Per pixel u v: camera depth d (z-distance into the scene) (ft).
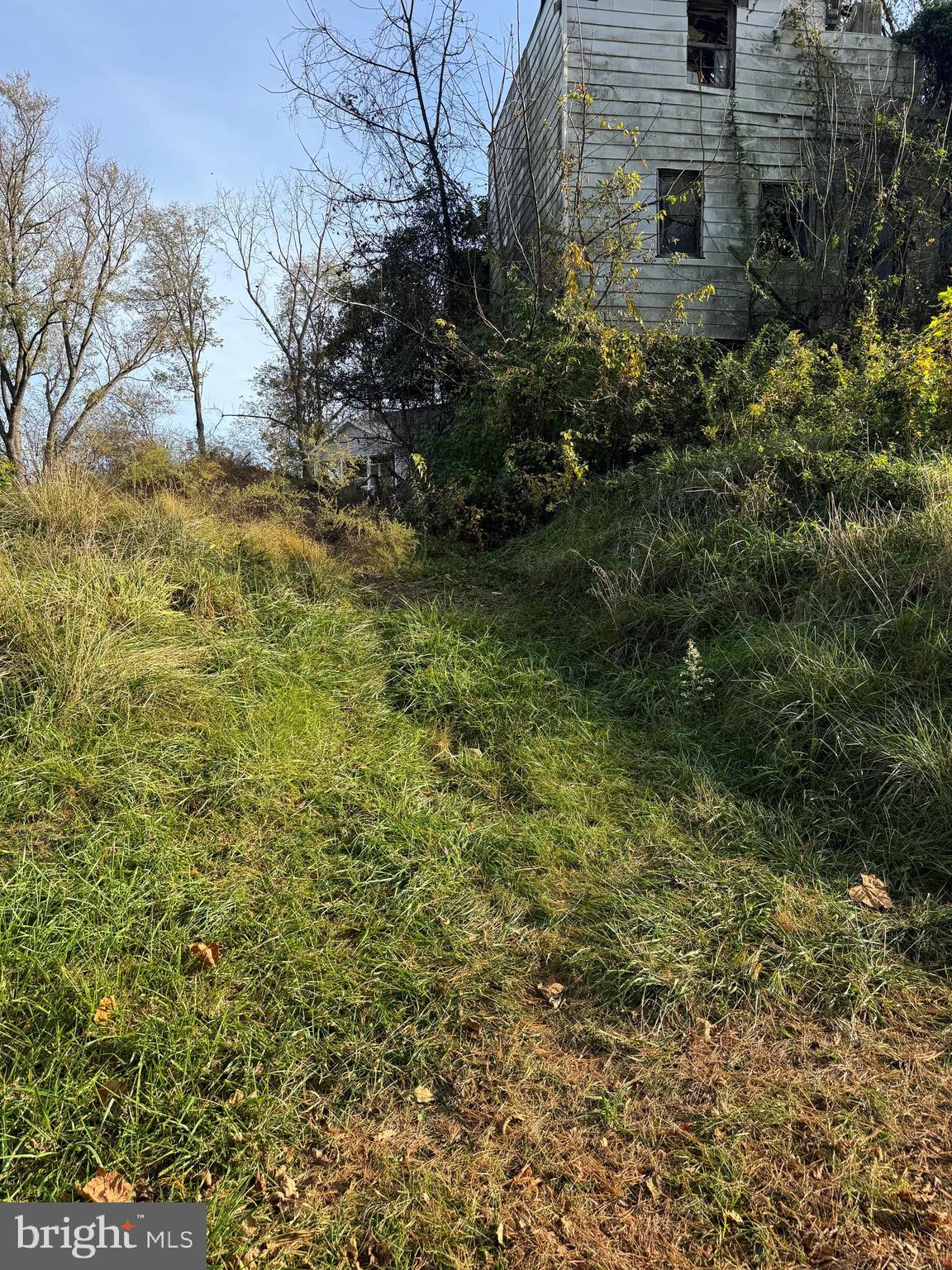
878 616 15.53
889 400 22.07
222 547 21.18
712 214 38.60
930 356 21.58
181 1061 8.16
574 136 36.50
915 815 12.04
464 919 10.63
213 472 33.73
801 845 12.05
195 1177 7.22
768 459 20.93
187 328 67.46
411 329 39.04
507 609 21.42
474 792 13.58
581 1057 8.73
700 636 17.93
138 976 9.05
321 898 10.67
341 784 12.98
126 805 11.59
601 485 25.76
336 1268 6.56
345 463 35.70
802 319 36.99
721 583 18.49
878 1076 8.36
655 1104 8.11
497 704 15.96
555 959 10.09
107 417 66.54
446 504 28.78
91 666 13.65
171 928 9.79
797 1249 6.72
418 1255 6.68
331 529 28.02
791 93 38.75
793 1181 7.27
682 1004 9.35
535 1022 9.16
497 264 35.53
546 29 38.73
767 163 38.81
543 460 28.43
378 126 39.86
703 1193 7.19
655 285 38.24
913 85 38.52
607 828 12.59
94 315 65.77
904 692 13.76
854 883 11.25
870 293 32.42
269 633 17.71
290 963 9.50
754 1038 8.92
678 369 27.53
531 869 11.64
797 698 14.32
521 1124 7.89
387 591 22.79
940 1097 8.09
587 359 28.27
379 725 15.21
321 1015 8.93
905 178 34.71
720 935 10.32
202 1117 7.65
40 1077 7.79
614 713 16.16
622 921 10.52
